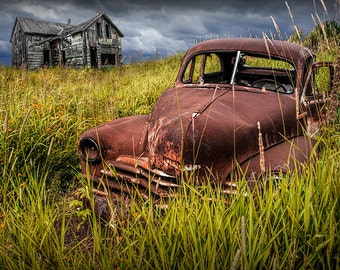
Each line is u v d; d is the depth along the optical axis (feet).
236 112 10.25
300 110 11.89
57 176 13.46
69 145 14.82
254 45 13.07
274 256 6.59
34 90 24.23
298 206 7.25
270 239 6.63
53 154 13.84
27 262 7.40
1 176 11.34
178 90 12.87
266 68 16.21
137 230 7.70
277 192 7.65
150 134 9.93
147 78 33.50
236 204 7.54
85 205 10.27
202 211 7.50
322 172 7.93
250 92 12.09
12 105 17.60
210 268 6.25
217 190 8.58
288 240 6.82
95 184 10.52
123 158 10.28
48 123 15.19
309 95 13.52
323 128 10.36
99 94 26.23
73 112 19.67
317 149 10.30
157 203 9.19
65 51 99.19
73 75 44.27
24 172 12.28
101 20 96.84
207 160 9.15
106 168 10.21
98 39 96.17
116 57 102.01
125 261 6.95
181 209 7.64
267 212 7.00
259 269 6.32
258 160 9.36
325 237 6.66
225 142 9.23
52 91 23.40
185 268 6.56
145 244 7.38
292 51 12.53
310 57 12.96
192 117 9.39
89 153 10.48
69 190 13.04
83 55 92.89
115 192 10.15
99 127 11.09
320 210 7.26
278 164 8.90
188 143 9.08
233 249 6.44
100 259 7.21
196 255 6.66
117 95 26.14
